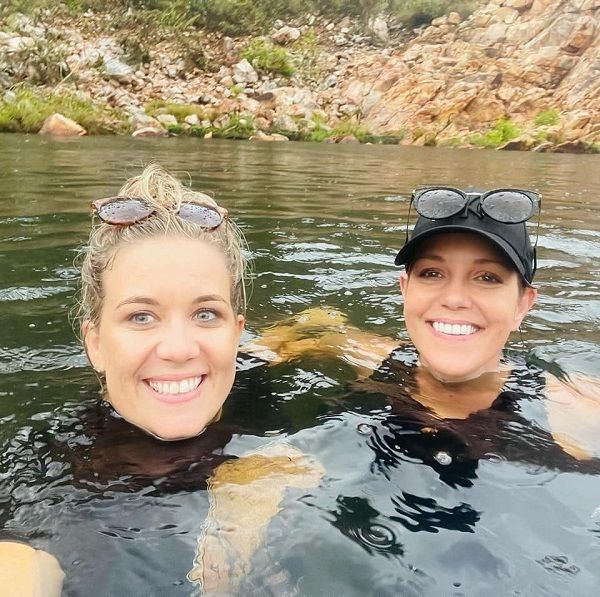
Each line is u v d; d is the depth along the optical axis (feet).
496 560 1.57
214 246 1.98
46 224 5.03
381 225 5.65
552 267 4.46
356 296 3.68
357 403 2.31
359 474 1.88
